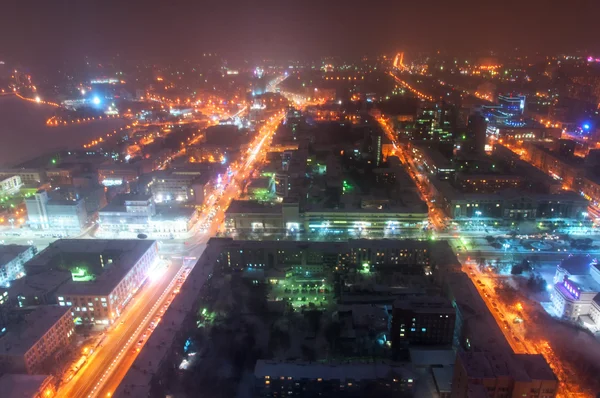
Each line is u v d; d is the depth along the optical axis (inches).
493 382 6427.2
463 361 6737.2
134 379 7628.0
